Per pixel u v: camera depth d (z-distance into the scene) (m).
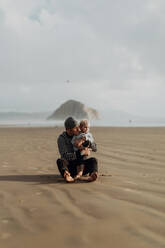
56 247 2.20
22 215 2.98
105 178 4.93
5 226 2.67
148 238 2.33
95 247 2.18
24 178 5.00
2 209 3.21
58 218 2.86
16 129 26.38
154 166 6.15
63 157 4.83
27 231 2.53
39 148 9.92
